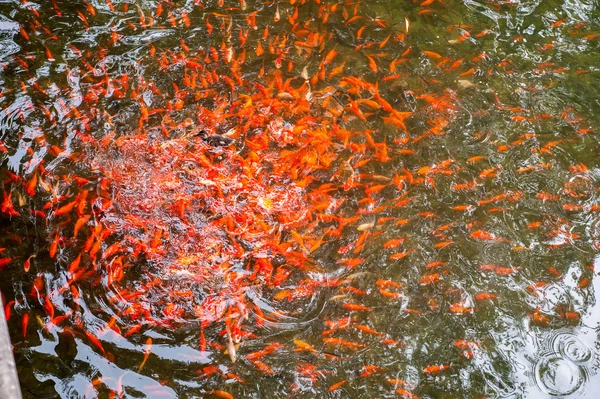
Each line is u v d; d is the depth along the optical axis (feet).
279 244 10.69
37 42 14.24
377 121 13.00
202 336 9.35
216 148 12.10
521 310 10.16
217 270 10.25
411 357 9.39
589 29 16.55
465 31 15.85
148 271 10.13
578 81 14.76
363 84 13.32
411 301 10.10
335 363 9.20
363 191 11.62
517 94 14.16
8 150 11.76
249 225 10.90
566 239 11.28
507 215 11.56
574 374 9.37
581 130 13.42
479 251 10.93
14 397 6.08
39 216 10.68
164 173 11.59
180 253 10.42
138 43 14.43
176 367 8.96
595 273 10.81
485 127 13.21
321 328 9.62
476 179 12.12
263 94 13.11
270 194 11.39
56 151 11.80
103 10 15.35
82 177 11.44
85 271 9.96
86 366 8.84
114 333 9.23
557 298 10.37
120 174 11.53
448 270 10.58
